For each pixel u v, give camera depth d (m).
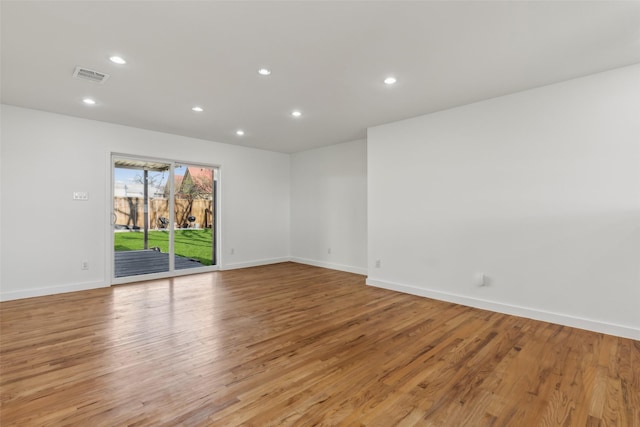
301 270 5.94
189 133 5.15
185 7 1.93
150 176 5.18
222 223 5.89
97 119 4.37
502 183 3.47
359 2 1.89
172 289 4.43
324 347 2.55
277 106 3.79
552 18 2.05
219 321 3.14
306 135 5.29
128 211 5.04
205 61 2.65
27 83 3.12
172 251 5.32
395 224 4.43
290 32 2.22
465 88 3.24
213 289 4.45
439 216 3.98
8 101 3.66
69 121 4.22
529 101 3.28
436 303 3.82
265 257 6.57
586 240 2.97
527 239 3.30
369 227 4.73
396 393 1.91
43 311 3.41
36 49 2.45
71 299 3.88
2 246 3.79
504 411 1.74
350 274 5.57
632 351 2.49
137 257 5.21
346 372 2.15
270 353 2.44
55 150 4.12
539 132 3.22
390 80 3.04
